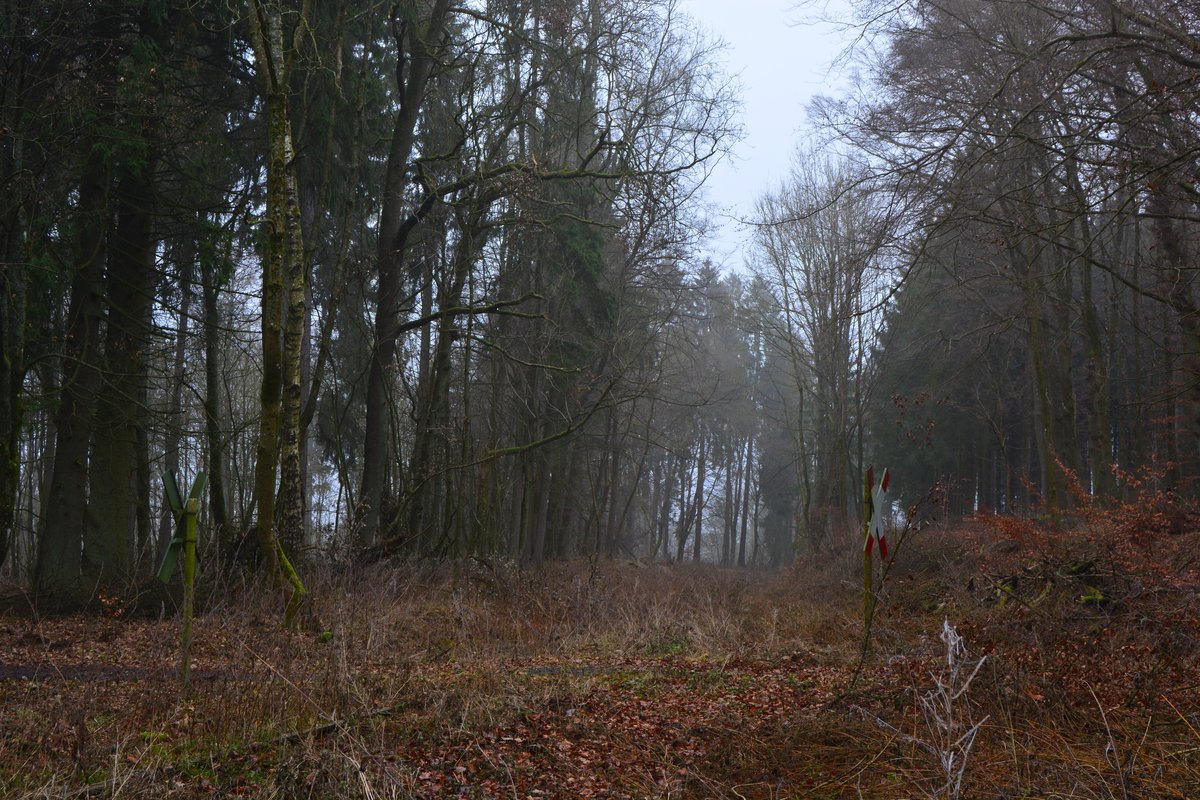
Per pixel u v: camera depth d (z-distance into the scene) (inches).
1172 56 422.0
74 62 658.2
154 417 772.0
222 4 673.6
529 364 813.2
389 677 302.2
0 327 585.6
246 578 534.3
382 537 717.3
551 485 1310.3
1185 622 299.3
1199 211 575.2
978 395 1205.1
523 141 971.3
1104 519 490.0
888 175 508.4
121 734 247.3
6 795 200.2
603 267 1069.1
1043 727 237.0
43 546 668.1
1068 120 486.0
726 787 225.3
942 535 761.6
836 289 1155.9
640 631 506.3
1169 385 767.7
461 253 831.7
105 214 669.9
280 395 479.8
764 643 470.3
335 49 708.0
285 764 212.8
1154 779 196.2
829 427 1508.4
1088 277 842.2
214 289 728.3
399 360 849.5
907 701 270.7
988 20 546.0
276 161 485.7
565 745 257.4
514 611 550.0
